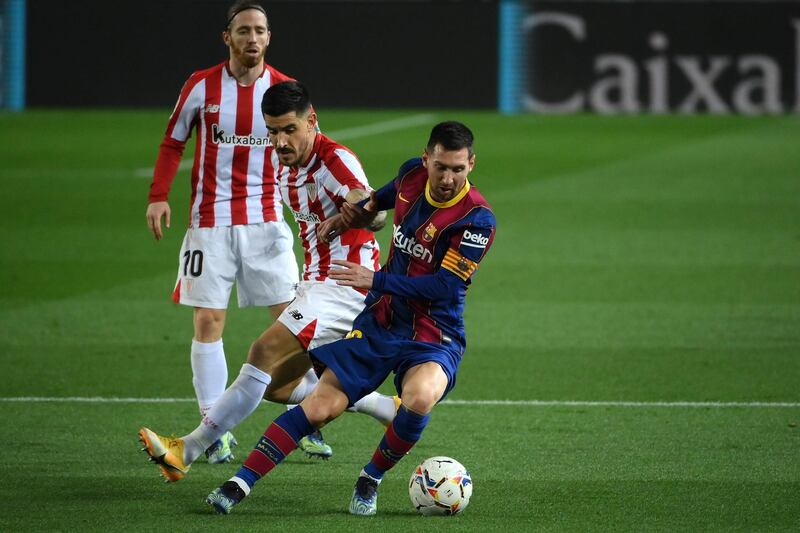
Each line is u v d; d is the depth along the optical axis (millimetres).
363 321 18047
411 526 16875
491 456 20656
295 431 17297
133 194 51125
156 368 26859
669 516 17406
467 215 17359
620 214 47062
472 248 17266
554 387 25578
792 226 44562
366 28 80875
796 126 72625
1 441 21359
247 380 18734
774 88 79188
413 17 80812
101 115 77812
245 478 17297
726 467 19938
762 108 79500
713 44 79375
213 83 21281
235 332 30750
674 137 68438
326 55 81062
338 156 19297
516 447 21219
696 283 36000
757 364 27375
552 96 81062
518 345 29234
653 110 80312
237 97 21250
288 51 81062
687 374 26562
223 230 21203
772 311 32594
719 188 52438
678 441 21562
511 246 41469
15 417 22969
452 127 16656
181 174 56781
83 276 36625
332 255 19734
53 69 80000
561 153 62656
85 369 26688
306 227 20125
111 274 36938
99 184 53406
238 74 21375
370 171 56656
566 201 49781
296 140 18719
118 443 21359
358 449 21250
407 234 17703
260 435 22344
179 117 21469
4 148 63938
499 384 25844
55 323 30953
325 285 19531
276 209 21625
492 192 51938
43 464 20000
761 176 55375
